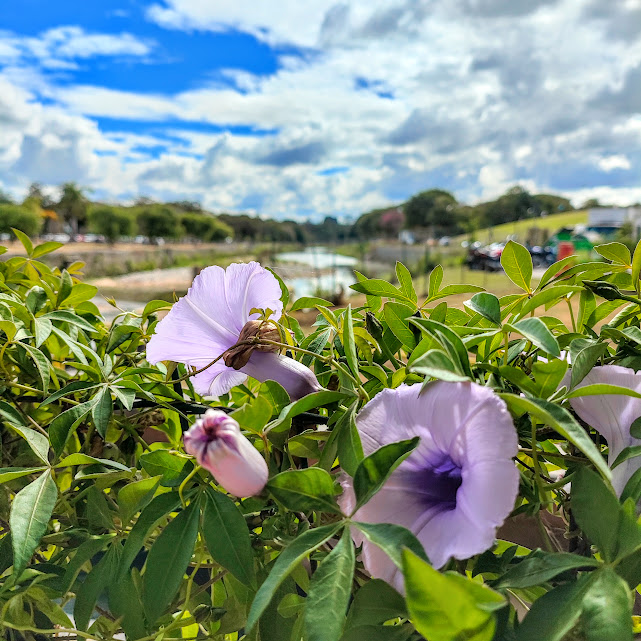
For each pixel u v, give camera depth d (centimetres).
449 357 44
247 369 58
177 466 52
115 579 54
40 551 72
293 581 55
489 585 44
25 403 79
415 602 31
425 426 45
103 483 62
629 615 36
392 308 66
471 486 40
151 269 2369
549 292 60
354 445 45
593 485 42
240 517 48
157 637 55
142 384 69
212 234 4797
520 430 53
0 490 68
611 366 52
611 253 67
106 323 93
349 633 45
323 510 43
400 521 45
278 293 61
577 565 40
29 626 58
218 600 64
